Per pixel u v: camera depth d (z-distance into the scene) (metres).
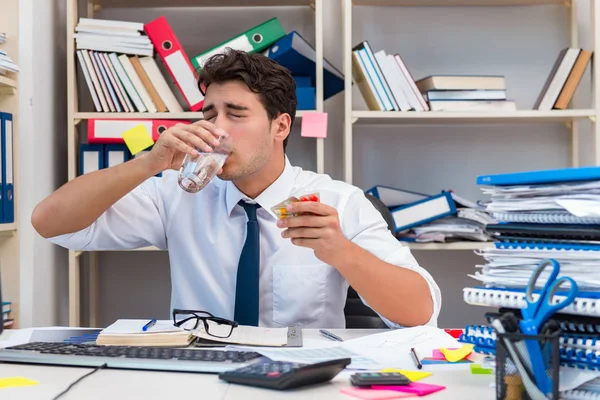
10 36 2.06
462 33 2.72
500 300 0.84
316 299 1.55
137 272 2.71
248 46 2.34
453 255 2.71
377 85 2.40
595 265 0.78
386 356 1.00
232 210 1.58
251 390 0.79
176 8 2.70
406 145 2.73
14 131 2.03
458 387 0.82
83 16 2.70
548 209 0.85
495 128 2.72
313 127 2.34
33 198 2.12
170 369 0.90
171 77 2.61
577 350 0.75
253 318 1.47
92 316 2.61
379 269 1.29
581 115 2.39
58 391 0.78
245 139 1.41
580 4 2.70
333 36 2.71
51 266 2.33
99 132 2.30
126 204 1.62
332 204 1.61
